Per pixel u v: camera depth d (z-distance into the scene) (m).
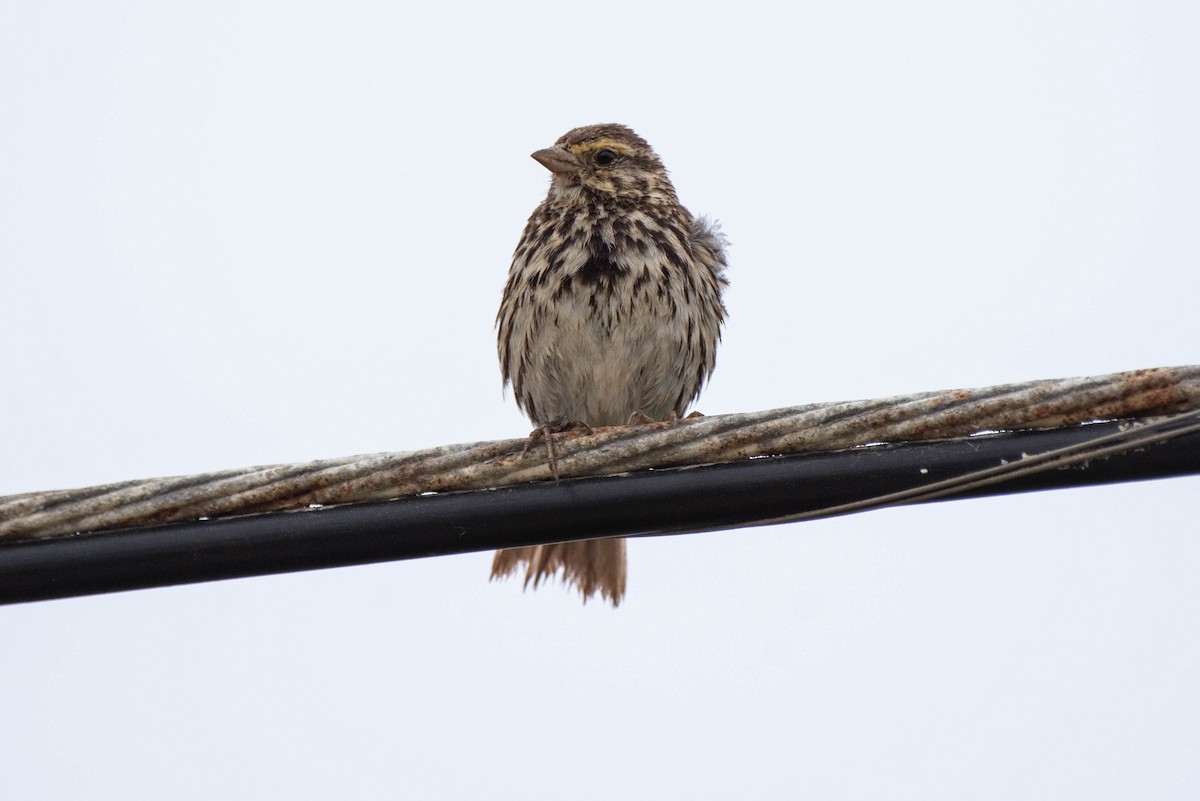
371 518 10.02
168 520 9.98
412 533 10.03
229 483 9.98
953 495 9.66
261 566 10.03
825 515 9.84
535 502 10.02
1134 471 9.53
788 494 9.88
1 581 9.91
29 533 9.91
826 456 9.86
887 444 9.84
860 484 9.80
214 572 10.02
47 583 9.93
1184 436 9.43
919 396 9.79
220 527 9.98
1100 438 9.54
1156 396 9.52
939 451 9.73
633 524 10.04
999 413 9.66
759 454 9.94
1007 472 9.59
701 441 9.91
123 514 9.92
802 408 9.88
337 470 10.00
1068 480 9.60
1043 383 9.66
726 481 9.92
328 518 10.02
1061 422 9.66
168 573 10.00
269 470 10.01
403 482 10.02
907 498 9.72
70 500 9.91
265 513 10.03
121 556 9.92
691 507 9.96
